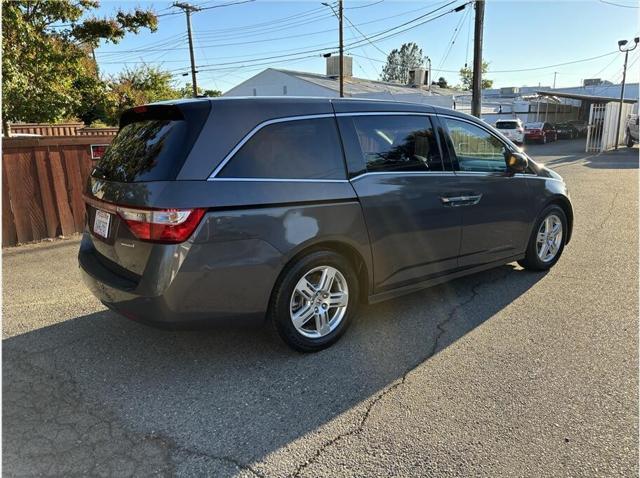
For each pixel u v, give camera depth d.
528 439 2.45
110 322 3.88
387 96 29.78
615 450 2.37
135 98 18.84
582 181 11.80
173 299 2.73
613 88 43.31
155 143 2.93
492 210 4.24
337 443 2.43
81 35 11.51
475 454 2.35
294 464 2.29
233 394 2.87
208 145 2.81
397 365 3.19
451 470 2.24
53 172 6.37
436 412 2.67
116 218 2.95
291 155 3.09
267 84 33.19
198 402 2.79
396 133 3.65
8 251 5.93
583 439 2.45
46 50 8.94
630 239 6.32
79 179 6.63
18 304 4.27
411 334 3.64
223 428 2.56
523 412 2.67
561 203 5.04
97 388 2.94
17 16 7.89
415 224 3.68
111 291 2.95
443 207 3.84
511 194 4.40
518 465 2.27
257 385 2.97
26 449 2.39
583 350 3.36
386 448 2.39
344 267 3.38
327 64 35.09
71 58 9.81
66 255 5.76
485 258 4.32
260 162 2.96
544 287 4.60
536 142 29.03
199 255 2.74
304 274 3.18
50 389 2.93
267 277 2.99
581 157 18.98
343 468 2.26
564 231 5.16
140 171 2.88
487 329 3.71
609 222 7.30
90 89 12.89
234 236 2.83
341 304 3.45
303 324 3.29
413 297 4.39
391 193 3.50
